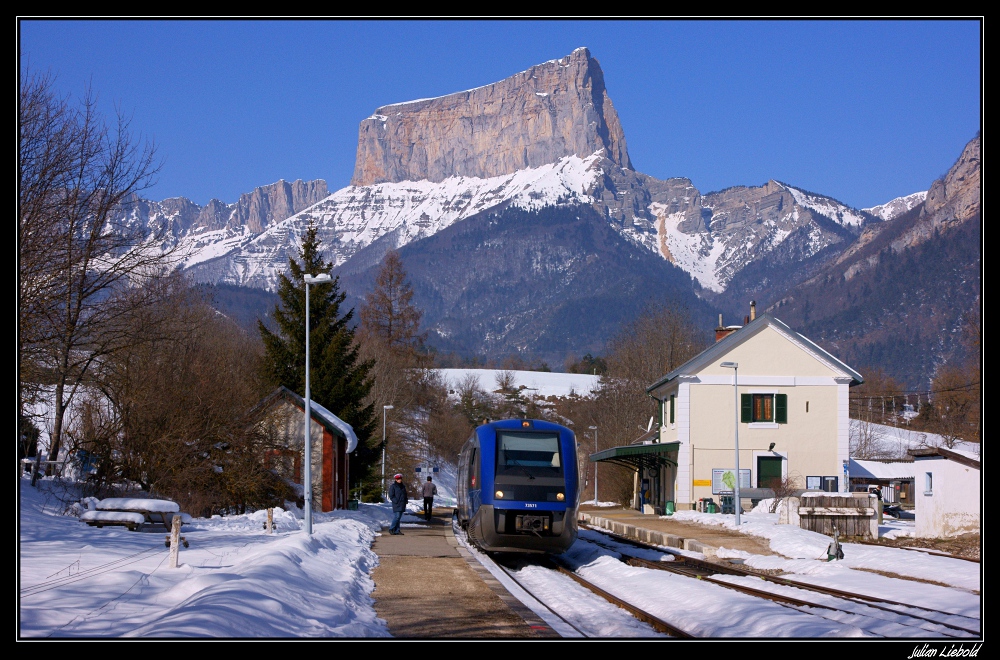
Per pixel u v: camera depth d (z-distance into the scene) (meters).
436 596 14.98
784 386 45.78
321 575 15.34
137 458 28.27
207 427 29.41
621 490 66.31
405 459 73.38
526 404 120.50
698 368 45.97
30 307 24.55
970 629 12.58
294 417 36.34
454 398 121.38
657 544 31.45
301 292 43.12
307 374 23.97
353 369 45.97
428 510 39.25
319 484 36.09
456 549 24.33
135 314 27.98
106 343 26.98
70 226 25.91
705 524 36.56
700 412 45.69
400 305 80.50
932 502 28.14
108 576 13.13
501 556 24.97
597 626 13.02
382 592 15.45
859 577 19.12
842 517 29.56
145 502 21.42
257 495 32.00
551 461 23.06
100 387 28.53
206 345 37.19
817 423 45.56
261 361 42.03
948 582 17.95
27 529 18.27
